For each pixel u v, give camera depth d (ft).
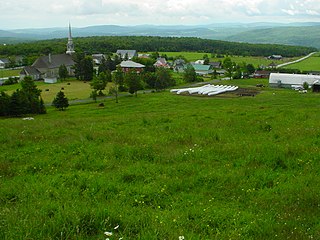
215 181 38.93
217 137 62.28
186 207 31.32
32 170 44.04
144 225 25.99
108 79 520.01
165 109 240.73
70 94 411.34
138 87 388.57
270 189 36.11
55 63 604.90
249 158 46.93
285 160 45.62
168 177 40.16
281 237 25.12
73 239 23.67
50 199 32.09
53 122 90.79
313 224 27.81
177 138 61.62
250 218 28.58
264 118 85.05
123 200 33.32
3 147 56.24
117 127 78.54
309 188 35.29
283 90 408.67
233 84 490.08
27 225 24.79
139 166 44.32
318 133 60.90
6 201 32.32
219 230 26.61
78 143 57.41
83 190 36.14
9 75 618.85
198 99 304.71
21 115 271.28
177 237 23.63
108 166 45.21
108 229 25.62
